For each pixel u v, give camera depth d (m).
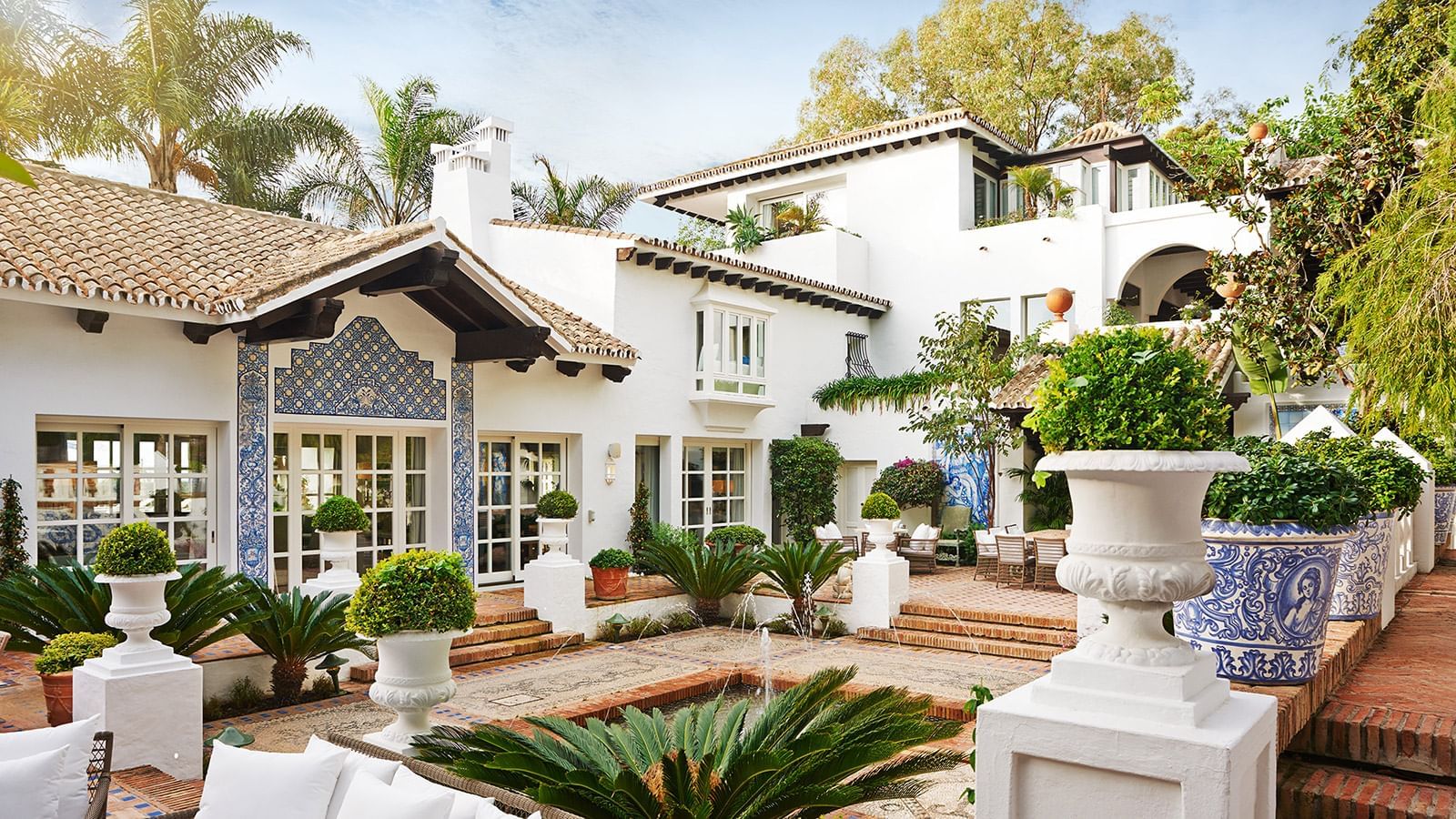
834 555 14.39
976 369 18.11
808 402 21.55
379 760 4.48
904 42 34.03
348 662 10.58
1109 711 2.96
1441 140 8.71
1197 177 12.95
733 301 19.00
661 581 16.48
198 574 10.07
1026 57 32.88
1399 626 7.82
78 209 13.01
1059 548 15.58
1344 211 11.59
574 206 28.44
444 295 14.12
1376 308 8.41
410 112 26.91
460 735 5.21
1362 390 8.95
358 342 13.53
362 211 26.33
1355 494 4.98
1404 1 11.55
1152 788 2.81
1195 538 3.12
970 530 19.45
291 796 4.32
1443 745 4.79
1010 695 3.21
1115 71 32.03
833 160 24.52
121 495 11.67
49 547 11.09
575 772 4.47
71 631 8.44
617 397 17.17
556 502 14.02
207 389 12.03
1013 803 3.02
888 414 20.70
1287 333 12.12
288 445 13.19
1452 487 13.27
